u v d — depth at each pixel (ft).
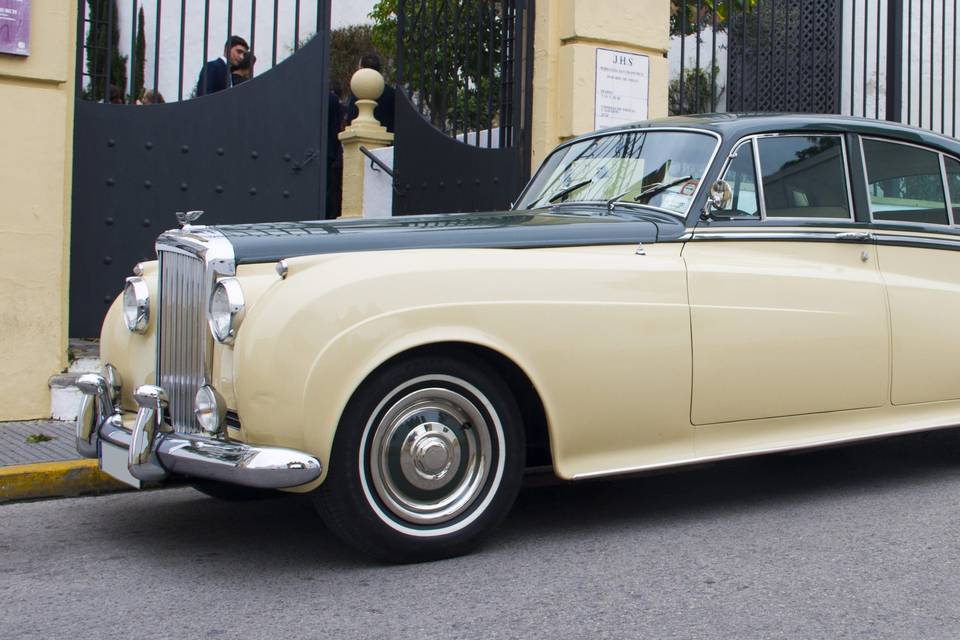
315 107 24.04
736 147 15.30
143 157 22.34
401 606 11.25
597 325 13.33
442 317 12.32
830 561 12.76
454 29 27.66
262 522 14.84
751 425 14.74
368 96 36.58
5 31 19.27
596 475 13.50
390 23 47.06
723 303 14.34
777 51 30.89
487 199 26.66
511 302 12.80
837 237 15.76
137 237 22.35
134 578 12.34
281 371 11.57
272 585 12.01
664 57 27.50
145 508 15.69
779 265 15.12
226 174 23.15
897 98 32.30
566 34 26.08
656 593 11.62
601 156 16.90
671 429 14.05
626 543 13.60
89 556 13.24
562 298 13.15
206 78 23.38
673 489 16.67
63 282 20.35
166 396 12.71
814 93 31.27
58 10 19.88
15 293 19.62
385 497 12.34
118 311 15.01
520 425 13.15
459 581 12.07
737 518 14.87
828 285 15.33
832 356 15.28
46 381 19.98
